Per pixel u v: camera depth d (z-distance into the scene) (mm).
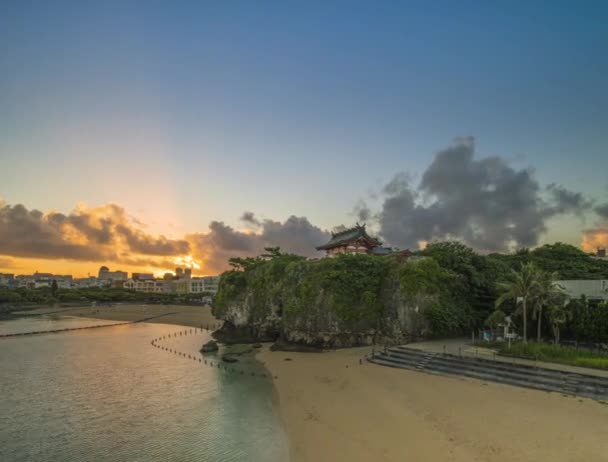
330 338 63938
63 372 52625
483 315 62312
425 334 58562
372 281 65625
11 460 27312
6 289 185125
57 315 142125
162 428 32281
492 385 36250
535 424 27453
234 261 92062
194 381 46844
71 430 32344
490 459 23562
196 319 125812
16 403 39438
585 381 33219
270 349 66750
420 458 24406
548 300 46344
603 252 96562
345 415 32500
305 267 72062
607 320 44719
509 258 85312
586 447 23969
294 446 27703
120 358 62031
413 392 36000
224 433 30797
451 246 70375
